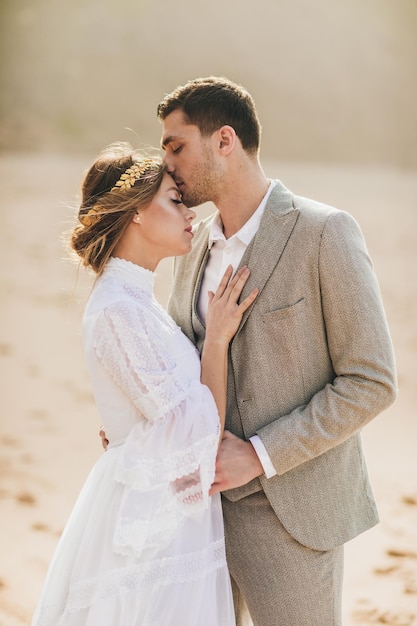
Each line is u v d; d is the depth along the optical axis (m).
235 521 2.61
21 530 4.45
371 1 34.28
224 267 2.68
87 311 2.52
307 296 2.48
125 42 30.94
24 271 11.12
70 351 8.05
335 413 2.41
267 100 30.23
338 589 2.58
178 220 2.57
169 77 30.42
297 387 2.52
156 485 2.36
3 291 10.13
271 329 2.51
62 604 2.45
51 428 6.05
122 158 2.60
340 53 32.34
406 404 6.82
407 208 17.08
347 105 30.00
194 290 2.78
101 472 2.48
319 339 2.51
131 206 2.51
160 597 2.39
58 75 28.70
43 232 13.43
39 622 2.45
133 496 2.36
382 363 2.40
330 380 2.54
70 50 30.14
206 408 2.40
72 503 4.79
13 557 4.16
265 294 2.52
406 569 4.03
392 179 22.06
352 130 28.94
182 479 2.43
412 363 7.92
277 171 23.02
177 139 2.60
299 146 27.83
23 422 6.17
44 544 4.30
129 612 2.36
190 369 2.54
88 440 5.83
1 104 27.00
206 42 32.16
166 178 2.60
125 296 2.48
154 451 2.37
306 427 2.43
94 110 27.47
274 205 2.59
